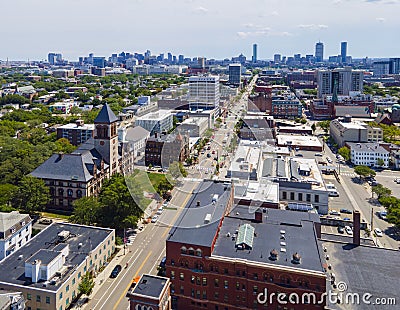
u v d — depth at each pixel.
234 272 64.25
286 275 61.66
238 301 64.88
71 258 75.00
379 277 64.75
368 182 145.38
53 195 113.31
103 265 82.94
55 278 67.25
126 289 75.06
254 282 63.34
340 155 182.38
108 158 123.81
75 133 185.50
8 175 123.06
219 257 65.06
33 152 140.62
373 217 111.88
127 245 92.38
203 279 66.19
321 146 189.12
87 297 72.12
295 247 68.31
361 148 171.88
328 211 114.62
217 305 66.12
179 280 67.88
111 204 96.25
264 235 72.25
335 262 69.25
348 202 124.00
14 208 101.44
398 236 99.75
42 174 113.50
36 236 82.88
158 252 89.12
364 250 73.88
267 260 64.12
